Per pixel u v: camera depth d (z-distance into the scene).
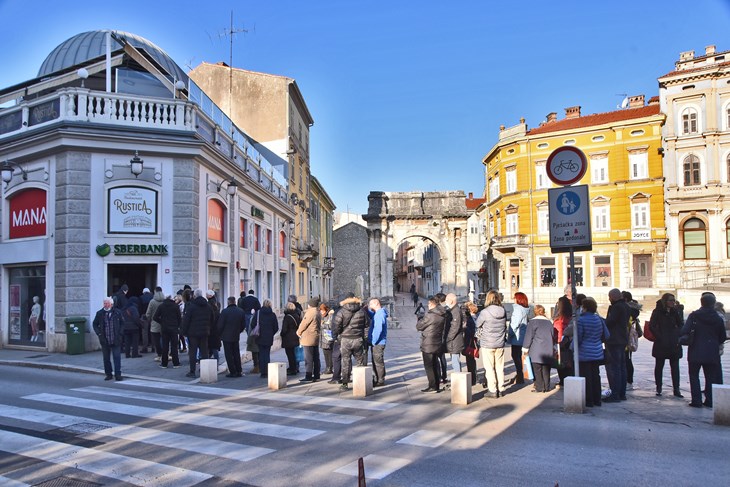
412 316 45.44
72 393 10.58
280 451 6.70
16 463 6.33
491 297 10.17
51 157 16.47
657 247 38.38
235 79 35.69
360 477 3.84
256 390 10.92
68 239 15.90
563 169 9.16
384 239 41.81
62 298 15.91
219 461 6.34
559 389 10.74
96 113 16.45
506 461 6.22
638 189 39.25
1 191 17.84
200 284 17.83
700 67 36.91
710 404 9.03
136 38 23.06
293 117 37.56
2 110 17.83
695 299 27.62
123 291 15.16
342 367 11.08
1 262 17.67
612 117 41.84
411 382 11.80
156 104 17.08
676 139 37.31
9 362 14.66
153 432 7.60
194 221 17.44
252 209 24.16
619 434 7.36
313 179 45.44
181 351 15.99
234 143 22.11
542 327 10.23
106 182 16.39
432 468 6.00
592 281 40.47
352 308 11.05
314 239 47.38
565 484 5.49
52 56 22.77
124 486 5.60
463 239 41.75
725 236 35.59
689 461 6.18
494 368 10.02
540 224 42.31
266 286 27.12
